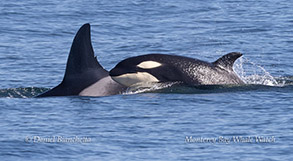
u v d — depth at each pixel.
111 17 141.88
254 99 67.50
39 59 98.25
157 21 136.88
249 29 124.75
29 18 138.50
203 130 55.62
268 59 97.62
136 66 74.81
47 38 118.19
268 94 70.06
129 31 125.50
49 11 148.38
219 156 48.75
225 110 62.66
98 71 74.69
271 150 49.91
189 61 75.88
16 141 52.28
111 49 108.25
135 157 48.66
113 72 74.44
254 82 78.94
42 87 79.12
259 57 99.38
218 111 62.34
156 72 74.62
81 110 63.56
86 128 56.50
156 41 114.81
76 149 50.56
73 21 136.50
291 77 82.25
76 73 73.56
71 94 72.38
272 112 61.44
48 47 109.12
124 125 57.47
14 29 125.44
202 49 108.06
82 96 71.56
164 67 75.00
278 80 79.81
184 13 147.38
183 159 48.16
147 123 58.06
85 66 74.00
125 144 51.88
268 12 145.62
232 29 125.44
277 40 113.06
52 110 63.59
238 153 49.34
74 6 156.75
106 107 64.94
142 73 74.38
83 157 48.69
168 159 48.19
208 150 50.28
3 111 63.00
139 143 52.12
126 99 69.19
